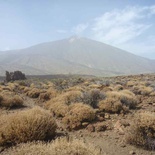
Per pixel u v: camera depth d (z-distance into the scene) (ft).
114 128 26.14
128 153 19.11
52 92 60.18
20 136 19.44
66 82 134.51
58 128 26.55
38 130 20.13
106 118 30.50
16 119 20.97
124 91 51.34
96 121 28.91
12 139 19.74
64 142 15.38
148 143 20.27
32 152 13.83
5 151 18.01
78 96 40.24
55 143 15.12
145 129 21.39
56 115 34.19
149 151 19.67
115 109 33.45
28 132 19.74
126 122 27.02
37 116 21.31
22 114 22.06
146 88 62.23
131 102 38.22
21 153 14.28
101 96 38.75
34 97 65.62
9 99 45.55
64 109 33.50
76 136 23.98
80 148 14.73
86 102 37.42
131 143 21.20
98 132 25.22
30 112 22.62
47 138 21.58
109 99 35.42
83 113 28.58
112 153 19.06
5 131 20.08
